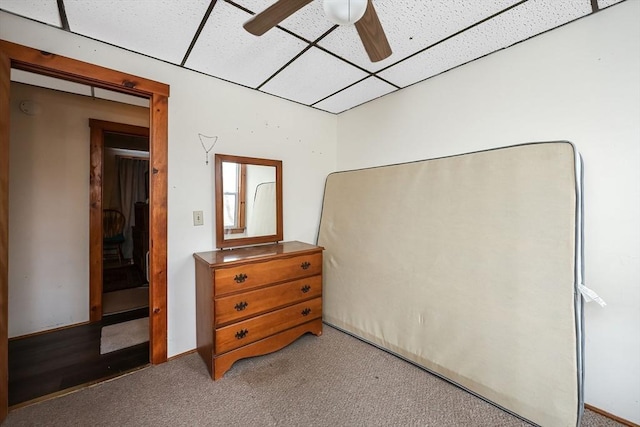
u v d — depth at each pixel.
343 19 1.15
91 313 2.77
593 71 1.56
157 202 2.04
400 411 1.62
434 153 2.28
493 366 1.69
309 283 2.40
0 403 1.53
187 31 1.72
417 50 1.90
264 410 1.63
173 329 2.14
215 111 2.30
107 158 5.02
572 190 1.52
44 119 2.53
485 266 1.78
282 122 2.71
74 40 1.74
